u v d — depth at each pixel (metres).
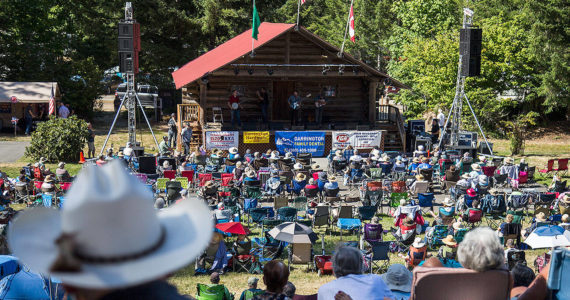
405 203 16.75
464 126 36.53
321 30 53.16
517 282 6.33
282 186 20.95
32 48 41.81
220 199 19.27
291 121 30.77
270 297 4.59
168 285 1.40
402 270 6.27
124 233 1.32
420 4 40.28
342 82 33.16
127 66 25.42
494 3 41.41
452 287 2.81
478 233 2.87
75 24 45.47
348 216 16.91
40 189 19.75
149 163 22.08
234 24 45.69
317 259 13.65
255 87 32.47
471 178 20.56
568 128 41.69
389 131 31.94
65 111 36.72
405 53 38.00
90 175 1.33
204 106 29.75
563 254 2.95
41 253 1.32
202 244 1.41
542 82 38.22
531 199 19.77
